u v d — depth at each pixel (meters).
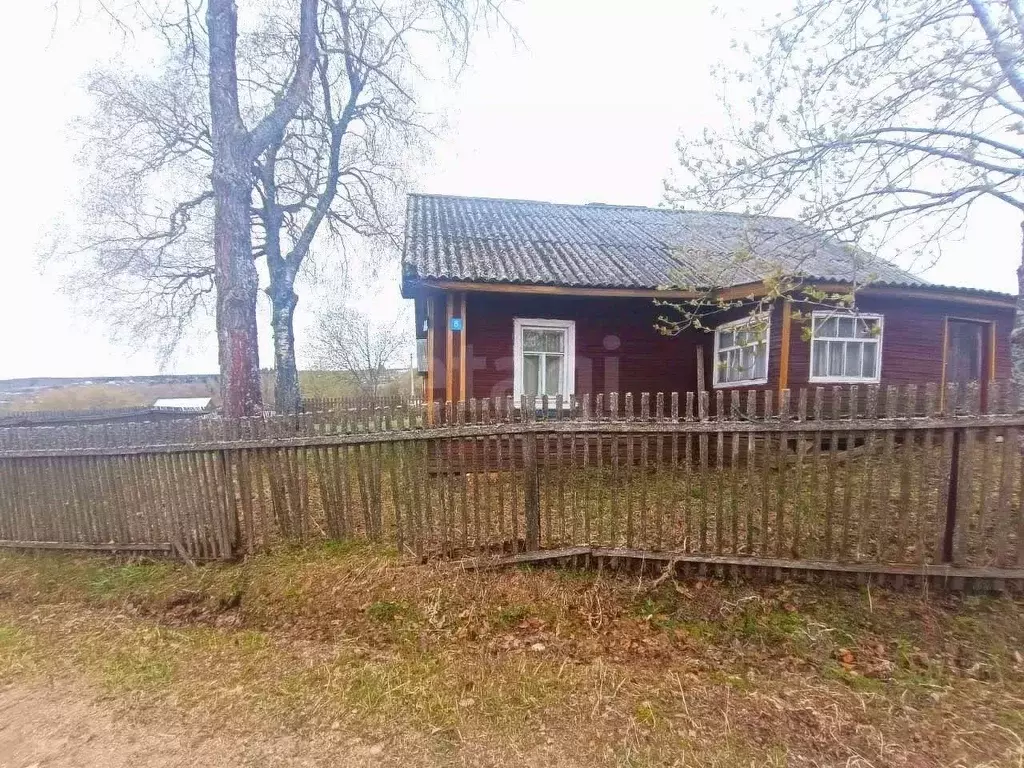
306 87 8.25
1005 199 4.73
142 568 4.57
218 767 2.30
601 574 3.86
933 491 3.57
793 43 4.82
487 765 2.29
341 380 28.55
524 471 4.00
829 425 3.46
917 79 4.57
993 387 3.25
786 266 5.82
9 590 4.38
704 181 5.26
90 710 2.74
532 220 11.38
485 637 3.37
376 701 2.75
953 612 3.24
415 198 12.12
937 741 2.38
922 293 7.39
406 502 4.19
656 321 8.67
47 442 4.88
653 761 2.29
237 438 4.48
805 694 2.74
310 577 4.05
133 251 12.84
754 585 3.62
